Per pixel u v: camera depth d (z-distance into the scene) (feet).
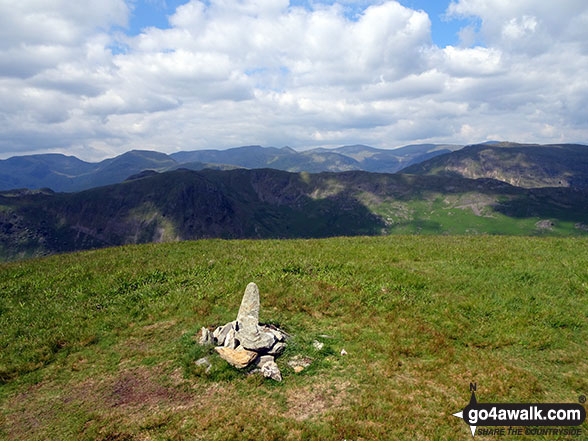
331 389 35.17
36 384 37.83
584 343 42.73
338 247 88.53
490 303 52.03
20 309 53.42
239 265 72.02
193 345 43.06
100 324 49.88
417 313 50.52
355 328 47.32
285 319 49.96
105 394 35.65
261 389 35.27
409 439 28.45
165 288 61.05
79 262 77.05
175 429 30.14
